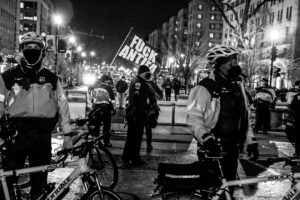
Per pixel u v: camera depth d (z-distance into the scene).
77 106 22.73
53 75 5.25
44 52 5.21
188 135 14.70
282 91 44.41
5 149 5.07
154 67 13.55
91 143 4.96
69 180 4.88
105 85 11.64
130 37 13.94
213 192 4.07
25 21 139.50
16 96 5.05
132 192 7.37
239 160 10.70
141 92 9.28
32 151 5.15
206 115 4.59
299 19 63.44
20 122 5.05
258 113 16.77
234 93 4.61
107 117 11.56
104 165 7.25
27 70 5.10
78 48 45.59
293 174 4.16
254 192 7.66
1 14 103.19
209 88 4.55
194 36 101.38
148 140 11.35
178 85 43.91
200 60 85.31
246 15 25.92
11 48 116.75
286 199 4.20
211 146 4.24
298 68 60.41
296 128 11.65
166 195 4.09
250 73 34.66
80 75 86.62
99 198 4.82
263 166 10.07
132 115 9.26
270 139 15.14
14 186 4.82
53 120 5.25
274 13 70.19
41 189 5.04
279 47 64.88
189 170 4.08
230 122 4.58
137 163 9.46
